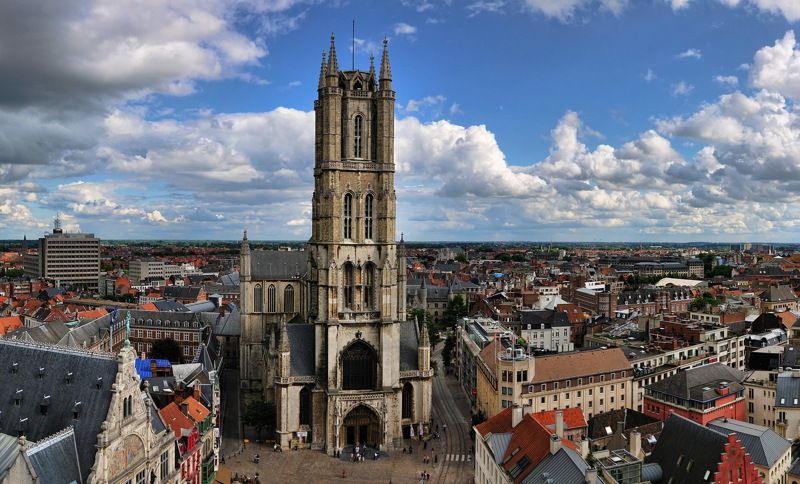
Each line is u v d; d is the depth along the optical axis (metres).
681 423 109.19
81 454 79.44
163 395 120.69
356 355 152.25
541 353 185.00
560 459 95.62
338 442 146.25
